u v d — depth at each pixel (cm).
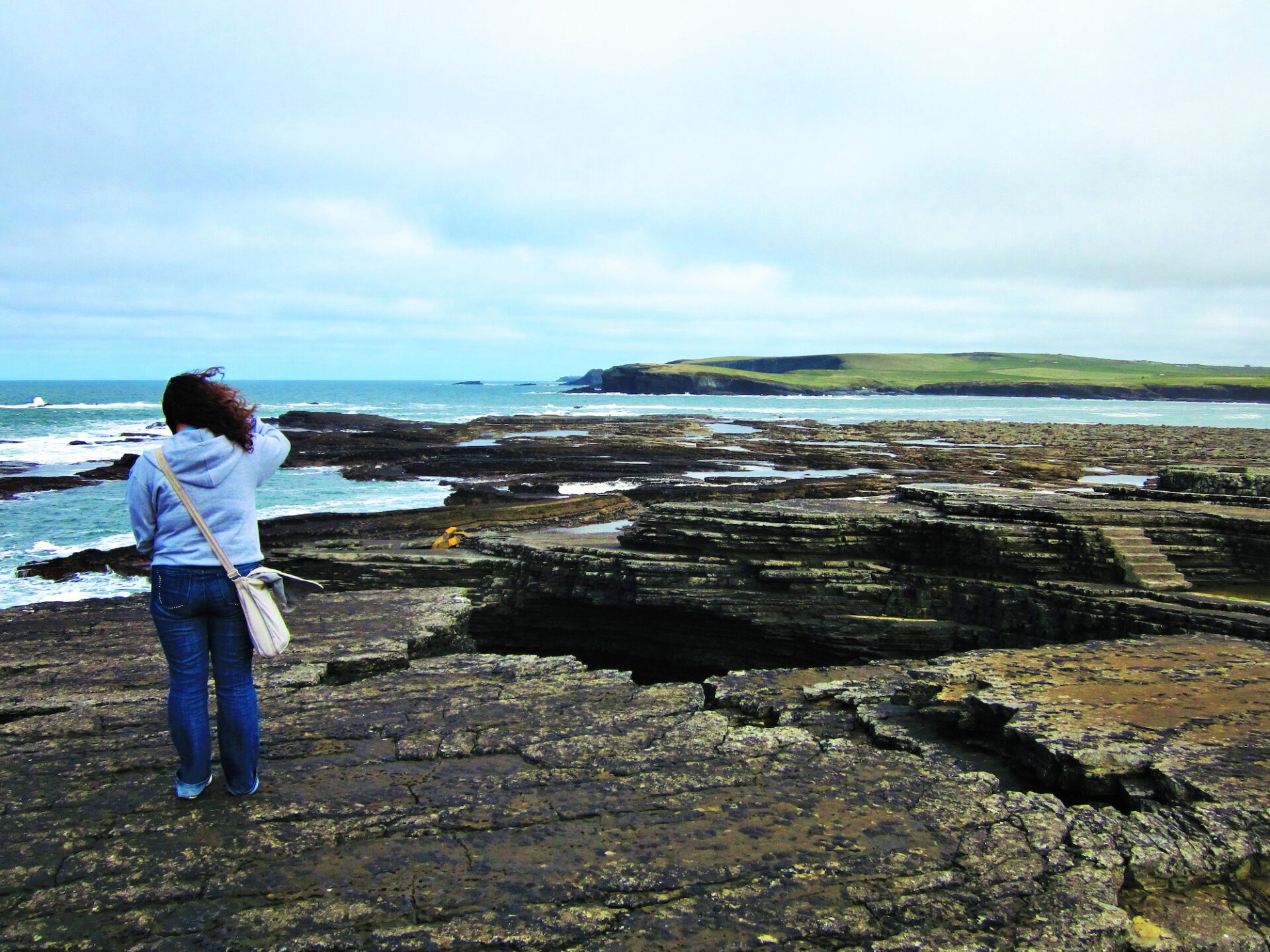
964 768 510
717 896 345
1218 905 361
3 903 338
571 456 4912
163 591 393
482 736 522
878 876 361
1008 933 326
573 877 358
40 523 2864
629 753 498
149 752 490
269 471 421
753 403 16488
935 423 8706
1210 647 734
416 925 325
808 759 494
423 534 2548
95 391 19400
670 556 1595
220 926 324
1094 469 4438
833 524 1566
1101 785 459
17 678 658
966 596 1404
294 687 639
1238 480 1862
